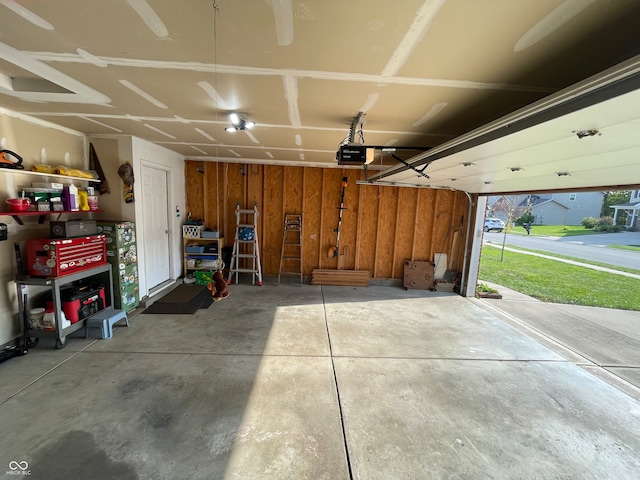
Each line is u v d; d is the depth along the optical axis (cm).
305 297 512
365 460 186
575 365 319
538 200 2452
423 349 340
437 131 304
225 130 339
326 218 602
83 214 397
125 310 395
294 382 265
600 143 179
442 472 180
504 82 185
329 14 125
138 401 232
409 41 144
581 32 130
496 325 423
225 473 173
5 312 293
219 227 584
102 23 138
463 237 595
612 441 211
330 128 313
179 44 156
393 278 618
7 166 274
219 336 351
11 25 141
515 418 231
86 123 334
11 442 189
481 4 114
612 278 748
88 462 177
